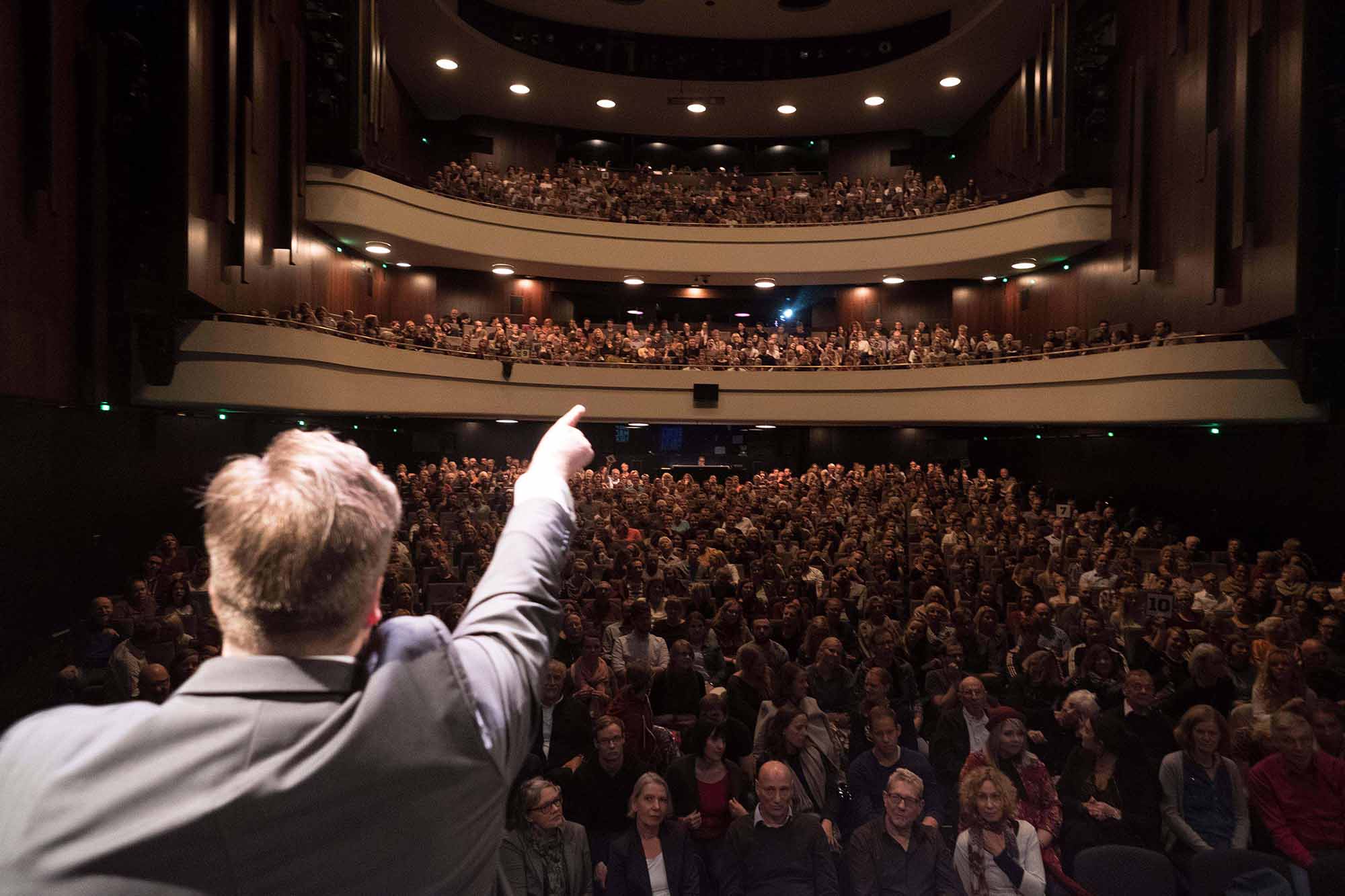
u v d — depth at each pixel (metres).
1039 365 20.09
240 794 0.70
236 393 14.64
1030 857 4.72
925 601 9.35
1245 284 14.52
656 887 4.61
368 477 0.94
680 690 7.19
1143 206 18.11
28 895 0.68
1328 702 6.46
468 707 0.81
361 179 20.09
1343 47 12.83
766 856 4.71
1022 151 22.94
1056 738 6.59
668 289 28.88
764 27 25.16
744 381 24.61
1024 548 13.68
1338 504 14.55
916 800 4.65
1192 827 5.19
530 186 25.42
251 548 0.81
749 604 9.76
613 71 25.48
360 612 0.87
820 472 22.56
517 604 0.94
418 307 26.06
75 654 8.95
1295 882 4.68
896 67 24.36
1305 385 14.58
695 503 17.53
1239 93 14.50
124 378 13.24
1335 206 12.96
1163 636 8.36
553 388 23.80
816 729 6.21
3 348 10.12
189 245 12.71
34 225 10.88
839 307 28.41
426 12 21.39
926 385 22.95
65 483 11.91
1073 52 19.77
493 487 19.11
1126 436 20.20
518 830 4.51
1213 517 17.44
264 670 0.80
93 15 12.38
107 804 0.70
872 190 26.95
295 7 17.72
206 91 13.37
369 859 0.75
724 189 28.03
